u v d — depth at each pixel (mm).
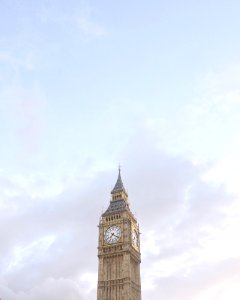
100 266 116500
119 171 149875
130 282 110188
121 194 137000
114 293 110125
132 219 129125
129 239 119125
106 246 119188
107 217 126562
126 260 113750
